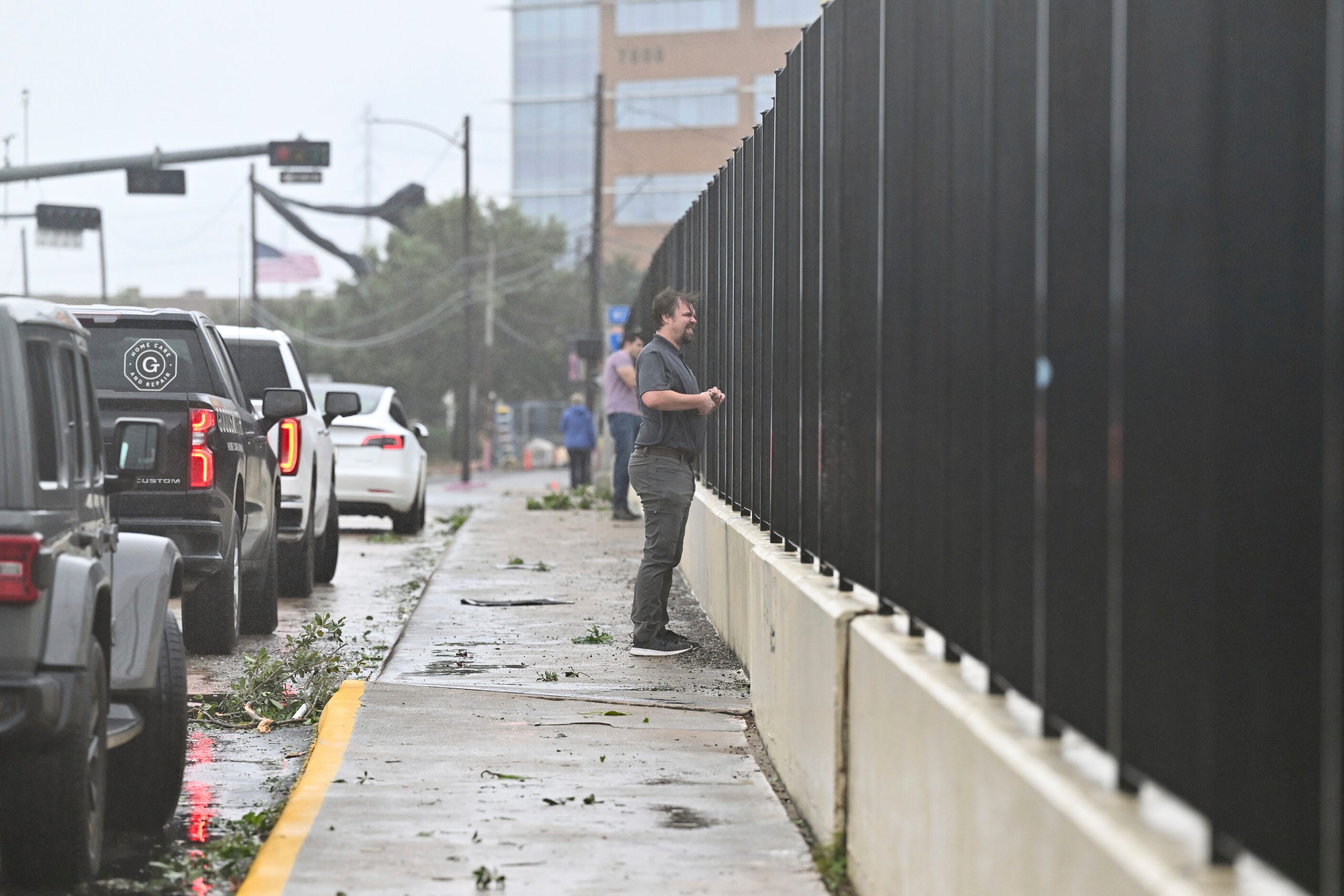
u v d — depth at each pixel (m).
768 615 24.33
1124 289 10.21
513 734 25.16
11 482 16.56
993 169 13.12
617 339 125.44
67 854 17.55
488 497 117.25
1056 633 11.59
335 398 48.75
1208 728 9.01
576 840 18.92
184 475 31.64
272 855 18.08
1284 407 8.10
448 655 33.78
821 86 22.17
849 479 19.41
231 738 27.17
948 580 14.59
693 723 26.34
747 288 32.88
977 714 12.61
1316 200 7.74
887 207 17.19
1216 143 8.85
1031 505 12.20
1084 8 10.95
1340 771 7.55
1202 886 8.59
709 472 42.88
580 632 37.28
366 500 70.00
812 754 19.52
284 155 90.50
